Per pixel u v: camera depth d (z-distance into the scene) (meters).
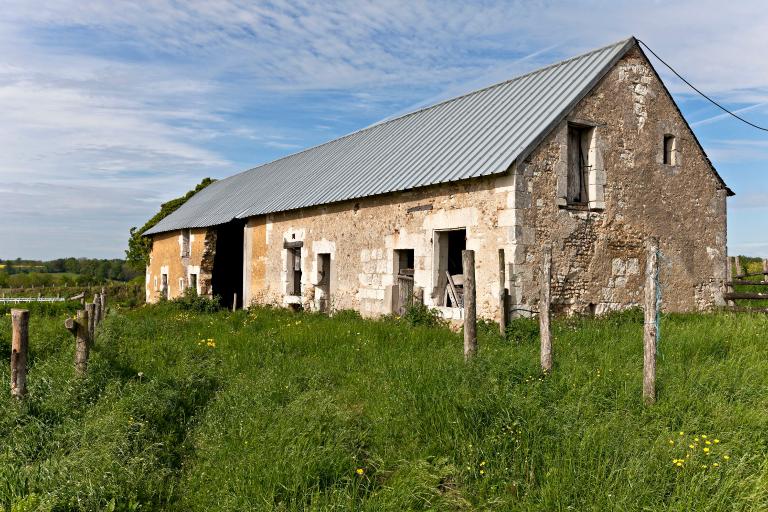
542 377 6.29
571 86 11.53
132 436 5.33
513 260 10.12
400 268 12.81
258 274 18.38
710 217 13.31
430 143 13.58
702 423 5.32
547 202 10.62
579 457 4.58
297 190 17.12
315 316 14.02
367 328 10.57
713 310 12.71
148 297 29.97
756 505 3.99
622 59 11.90
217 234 21.47
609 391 6.01
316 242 15.45
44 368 7.27
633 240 11.93
